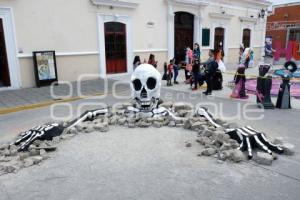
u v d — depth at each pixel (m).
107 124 6.41
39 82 12.11
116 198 3.69
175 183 4.04
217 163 4.62
